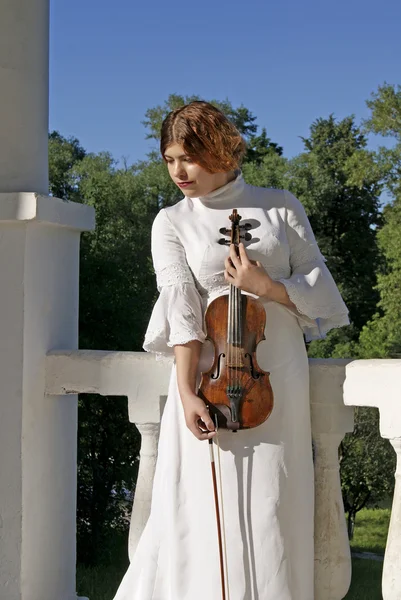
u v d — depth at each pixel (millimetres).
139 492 3377
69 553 3686
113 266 23156
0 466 3432
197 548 2824
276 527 2764
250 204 2906
